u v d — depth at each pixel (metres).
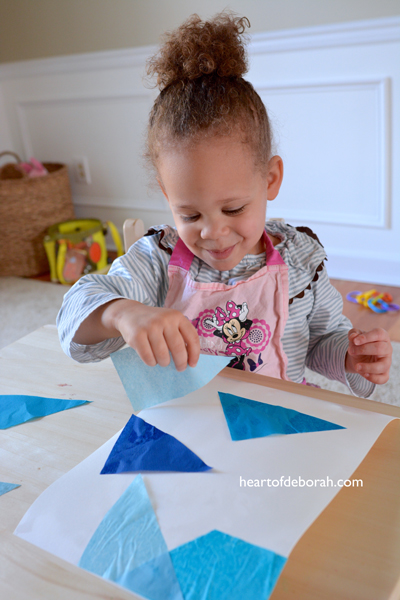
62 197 2.50
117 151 2.47
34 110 2.63
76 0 2.26
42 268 2.51
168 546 0.34
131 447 0.45
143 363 0.52
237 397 0.51
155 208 2.49
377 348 0.61
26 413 0.53
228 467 0.41
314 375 1.49
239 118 0.58
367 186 1.97
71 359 0.64
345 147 1.95
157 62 0.65
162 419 0.49
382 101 1.81
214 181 0.56
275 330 0.72
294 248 0.77
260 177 0.61
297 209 2.14
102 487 0.41
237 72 0.61
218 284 0.71
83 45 2.34
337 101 1.89
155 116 0.63
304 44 1.86
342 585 0.32
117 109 2.38
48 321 1.94
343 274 2.16
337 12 1.79
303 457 0.42
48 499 0.40
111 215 2.66
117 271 0.73
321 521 0.37
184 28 0.63
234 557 0.33
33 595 0.33
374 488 0.40
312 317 0.79
